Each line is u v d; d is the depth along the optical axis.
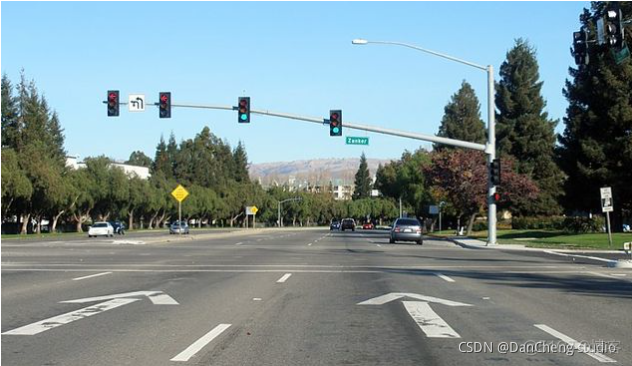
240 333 10.84
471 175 65.00
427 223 93.75
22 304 13.98
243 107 35.75
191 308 13.52
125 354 9.28
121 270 22.31
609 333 10.98
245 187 139.50
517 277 20.36
